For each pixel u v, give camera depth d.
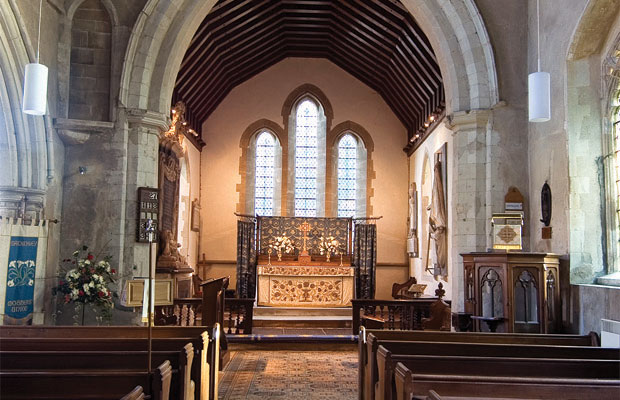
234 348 11.67
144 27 10.62
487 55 10.76
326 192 20.52
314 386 8.48
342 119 20.77
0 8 8.70
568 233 8.92
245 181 20.36
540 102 7.34
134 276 10.41
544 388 4.34
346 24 17.36
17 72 9.27
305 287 17.55
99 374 4.41
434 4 11.05
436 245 15.60
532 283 9.42
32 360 5.10
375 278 19.72
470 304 10.06
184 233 17.91
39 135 9.73
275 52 19.89
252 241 19.30
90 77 10.65
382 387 5.36
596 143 8.93
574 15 8.80
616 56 8.52
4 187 9.34
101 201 10.46
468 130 10.84
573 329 8.74
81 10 10.71
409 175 20.61
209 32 14.71
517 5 10.82
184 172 17.75
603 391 4.33
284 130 20.62
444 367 5.29
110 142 10.53
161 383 4.34
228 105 20.55
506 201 10.50
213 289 9.68
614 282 8.26
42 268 9.51
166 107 10.95
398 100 19.66
